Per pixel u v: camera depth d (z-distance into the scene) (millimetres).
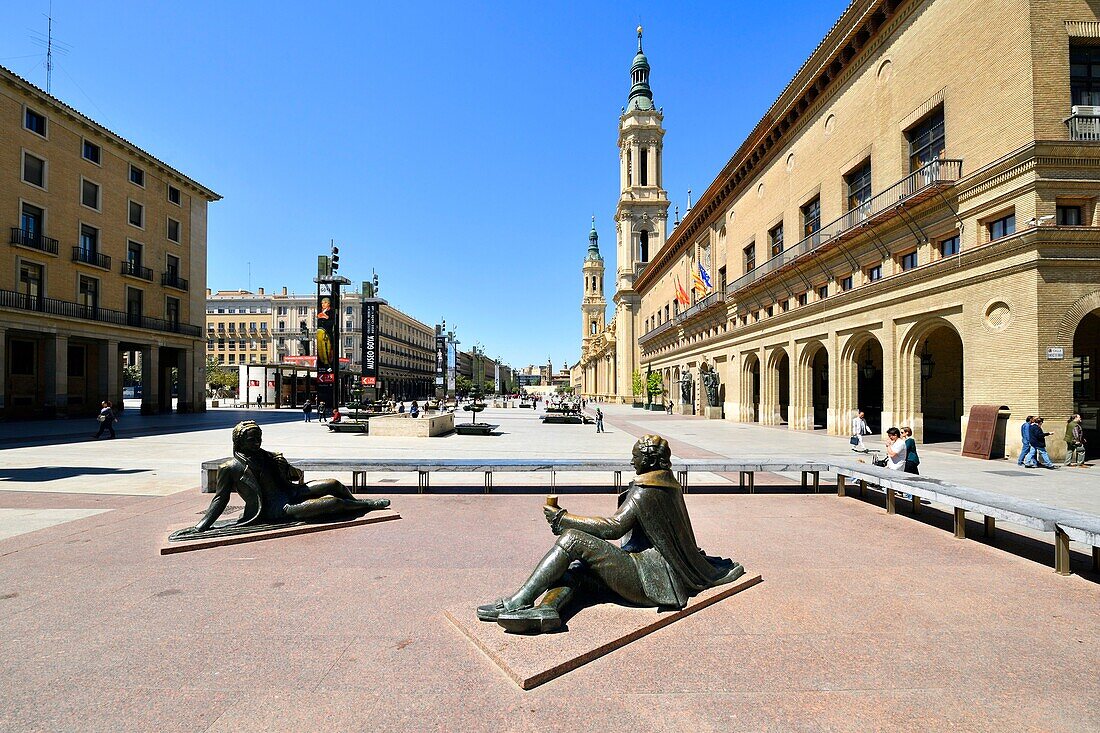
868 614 4480
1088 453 15805
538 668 3375
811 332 25875
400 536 6820
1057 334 14258
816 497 9727
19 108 30484
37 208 31719
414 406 32906
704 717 3021
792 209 28234
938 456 16062
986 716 3045
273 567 5559
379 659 3648
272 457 7082
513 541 6621
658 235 78625
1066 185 14609
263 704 3107
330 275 44469
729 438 22562
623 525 4414
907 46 19672
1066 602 4781
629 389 79750
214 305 97375
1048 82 14859
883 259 21016
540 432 27375
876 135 21375
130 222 38219
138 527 7090
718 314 39375
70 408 36531
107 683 3326
